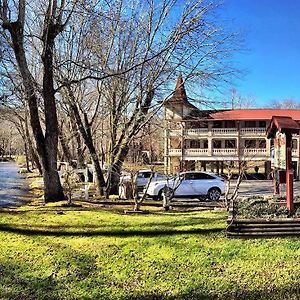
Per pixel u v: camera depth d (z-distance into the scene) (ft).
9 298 22.20
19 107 100.32
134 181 52.90
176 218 38.70
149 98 66.03
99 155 83.92
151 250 28.99
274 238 30.63
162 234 32.30
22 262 27.30
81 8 64.03
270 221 31.99
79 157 93.35
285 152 36.63
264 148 133.28
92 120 73.00
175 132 114.83
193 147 140.87
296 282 23.18
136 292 22.85
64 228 35.24
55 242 31.40
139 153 69.82
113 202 55.16
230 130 137.90
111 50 67.92
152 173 49.19
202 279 24.17
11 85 87.81
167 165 124.47
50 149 54.24
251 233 31.14
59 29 53.93
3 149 315.37
